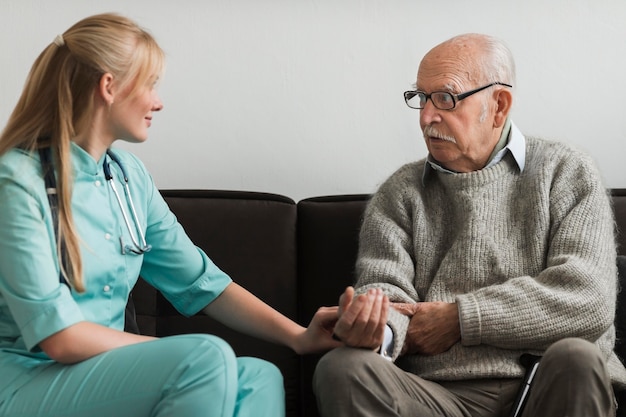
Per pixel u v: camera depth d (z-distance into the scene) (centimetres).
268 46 297
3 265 191
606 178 296
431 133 242
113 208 213
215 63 296
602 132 296
